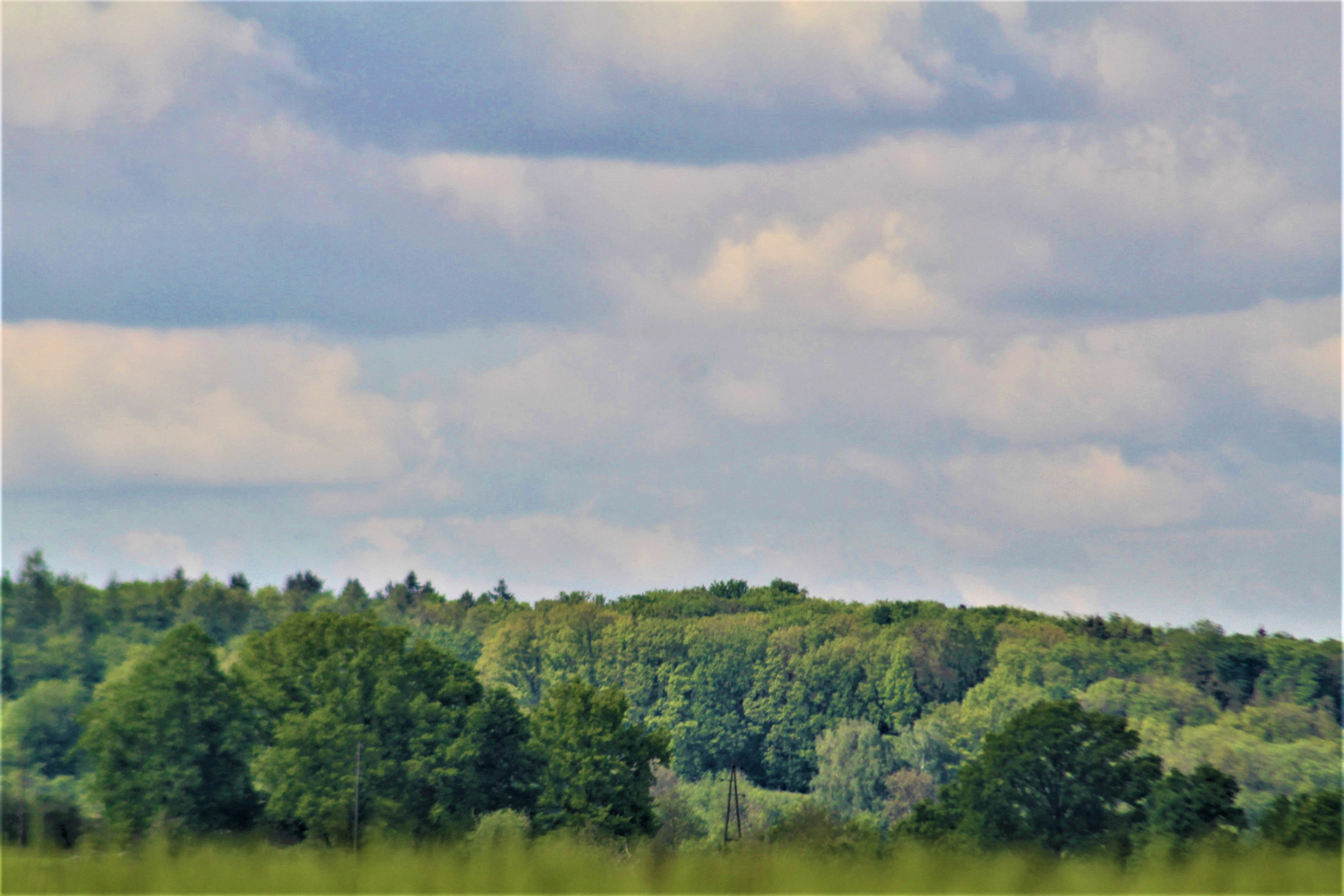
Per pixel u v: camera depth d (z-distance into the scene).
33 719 123.19
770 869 30.14
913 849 31.27
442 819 124.50
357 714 134.75
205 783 123.81
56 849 30.89
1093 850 99.19
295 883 29.39
